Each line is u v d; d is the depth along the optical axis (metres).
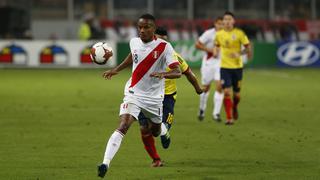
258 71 112.94
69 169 35.12
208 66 54.97
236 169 35.31
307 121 54.94
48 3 131.00
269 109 63.25
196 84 34.53
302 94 77.31
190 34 129.00
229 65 53.28
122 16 131.75
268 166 36.06
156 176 33.53
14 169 35.12
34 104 66.38
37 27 130.75
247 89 83.06
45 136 46.53
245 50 53.31
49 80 95.00
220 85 54.59
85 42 116.12
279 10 133.88
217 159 38.16
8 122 53.62
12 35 125.44
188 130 49.72
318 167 35.75
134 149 41.28
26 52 115.31
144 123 34.94
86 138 45.72
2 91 79.19
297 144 43.38
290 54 119.81
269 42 119.25
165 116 37.69
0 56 115.00
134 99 32.81
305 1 134.25
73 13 131.50
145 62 32.78
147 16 32.53
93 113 59.72
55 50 115.75
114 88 84.12
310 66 120.12
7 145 42.78
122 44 115.81
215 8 133.50
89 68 116.31
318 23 131.50
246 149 41.50
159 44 32.75
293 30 130.38
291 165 36.31
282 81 94.75
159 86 33.28
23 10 129.62
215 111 54.88
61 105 65.62
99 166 30.91
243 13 133.88
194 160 37.88
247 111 61.75
